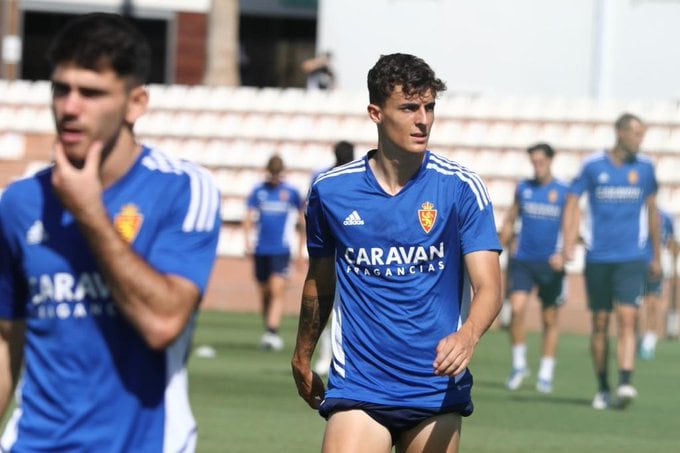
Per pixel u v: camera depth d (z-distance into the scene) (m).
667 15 55.56
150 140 53.44
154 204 7.71
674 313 42.38
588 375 31.38
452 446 11.55
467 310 11.70
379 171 11.56
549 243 27.86
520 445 20.41
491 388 28.27
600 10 55.81
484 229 11.43
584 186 25.36
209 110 53.56
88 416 7.67
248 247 36.25
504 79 56.97
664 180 49.22
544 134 51.16
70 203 7.27
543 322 28.06
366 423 11.42
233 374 28.89
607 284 25.20
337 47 58.09
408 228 11.41
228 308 47.50
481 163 51.12
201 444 19.56
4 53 63.44
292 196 35.75
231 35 58.91
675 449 20.41
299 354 12.16
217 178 52.19
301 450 19.22
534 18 56.69
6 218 7.80
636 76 55.88
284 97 53.47
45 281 7.72
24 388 7.85
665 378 31.28
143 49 7.55
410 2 57.53
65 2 70.00
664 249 43.50
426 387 11.44
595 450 20.12
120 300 7.40
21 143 54.75
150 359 7.72
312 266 12.01
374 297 11.52
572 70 56.44
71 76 7.36
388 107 11.39
